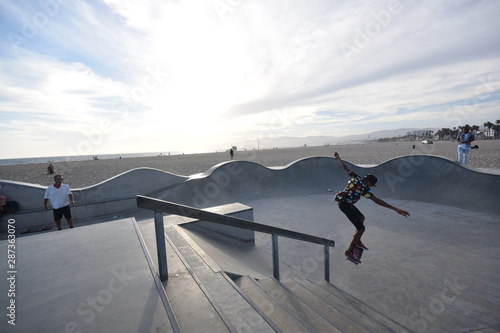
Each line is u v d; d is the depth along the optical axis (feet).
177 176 28.94
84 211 23.09
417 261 14.70
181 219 16.43
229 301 6.49
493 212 22.65
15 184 20.80
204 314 5.82
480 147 112.06
